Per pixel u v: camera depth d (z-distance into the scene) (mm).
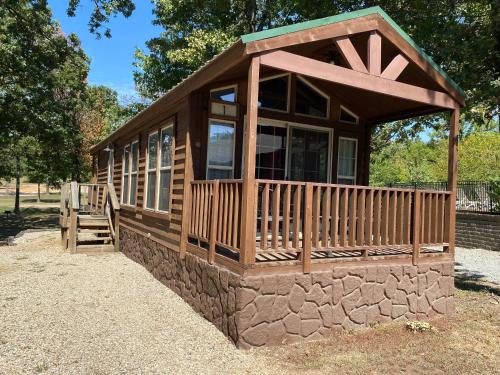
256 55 4105
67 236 10289
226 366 3672
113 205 9961
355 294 4766
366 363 3826
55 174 21406
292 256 4855
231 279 4281
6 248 10438
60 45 16062
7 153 19734
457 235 13312
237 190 4332
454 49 6984
